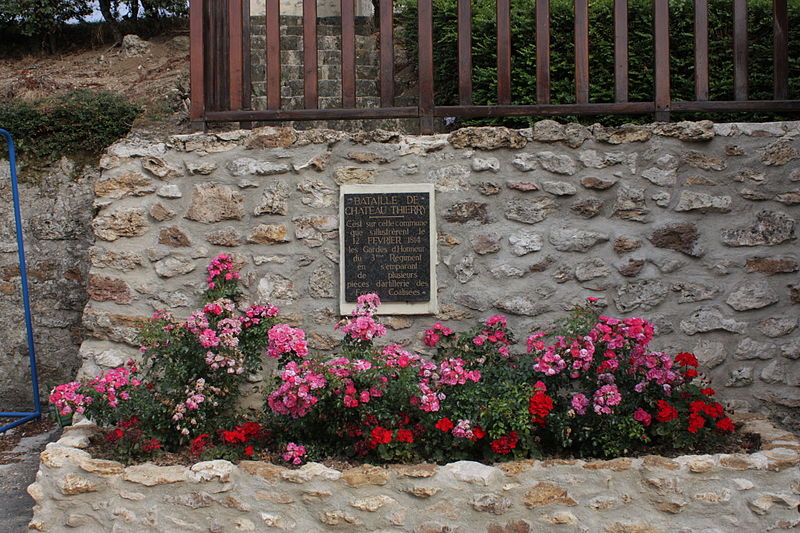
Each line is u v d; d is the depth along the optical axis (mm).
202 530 3119
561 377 3467
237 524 3105
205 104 4113
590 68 5430
